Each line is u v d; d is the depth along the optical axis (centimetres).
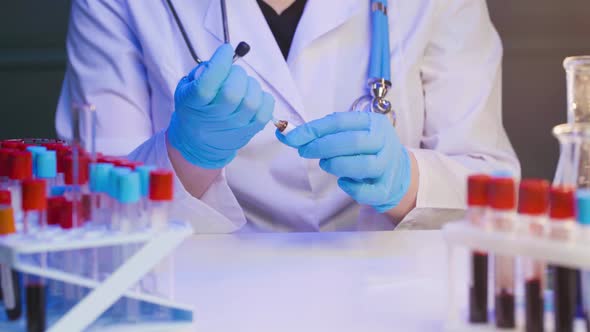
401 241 97
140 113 135
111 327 63
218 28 128
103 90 133
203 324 65
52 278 61
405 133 131
